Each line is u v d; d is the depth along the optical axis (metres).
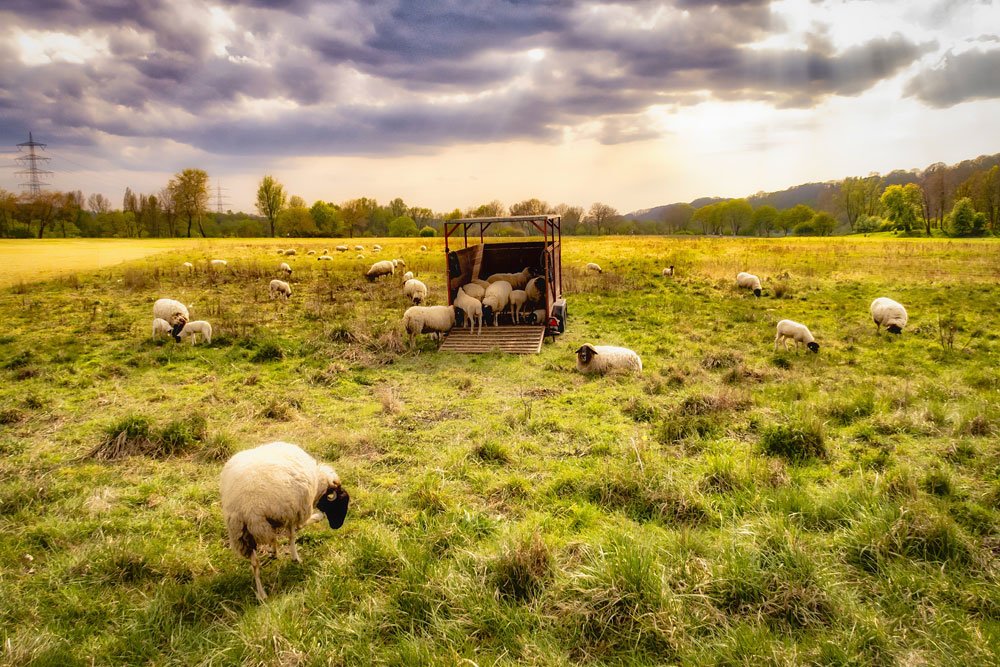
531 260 19.30
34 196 93.69
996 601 4.50
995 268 28.88
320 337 15.77
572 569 5.15
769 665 3.95
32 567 5.51
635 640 4.27
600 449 8.30
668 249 49.28
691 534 5.54
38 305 21.00
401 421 9.88
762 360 13.38
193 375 12.59
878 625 4.27
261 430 9.38
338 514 5.98
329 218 108.50
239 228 110.38
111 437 8.44
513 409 10.32
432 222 132.12
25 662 4.14
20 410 9.98
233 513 5.02
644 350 14.66
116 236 99.81
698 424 8.87
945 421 8.68
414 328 14.88
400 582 5.00
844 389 10.75
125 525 6.30
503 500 6.89
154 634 4.60
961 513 5.90
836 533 5.56
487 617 4.56
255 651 4.21
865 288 23.94
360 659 4.21
